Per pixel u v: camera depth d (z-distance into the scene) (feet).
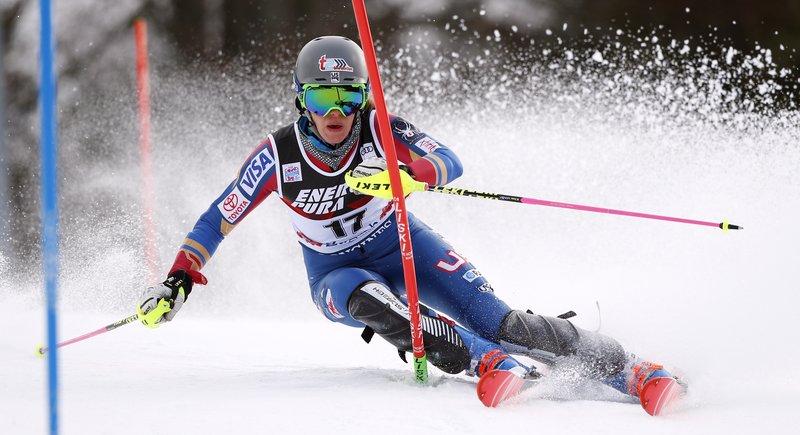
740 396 35.91
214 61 165.07
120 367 44.80
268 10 167.02
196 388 37.47
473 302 39.52
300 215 41.32
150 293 39.09
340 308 38.75
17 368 43.24
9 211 135.03
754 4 158.81
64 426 28.99
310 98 37.83
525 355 37.91
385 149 34.09
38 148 148.25
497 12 164.04
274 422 29.76
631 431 29.84
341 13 167.63
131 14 163.02
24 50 157.69
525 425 30.22
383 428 29.12
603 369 36.76
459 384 36.76
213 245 41.37
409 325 36.40
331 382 38.37
